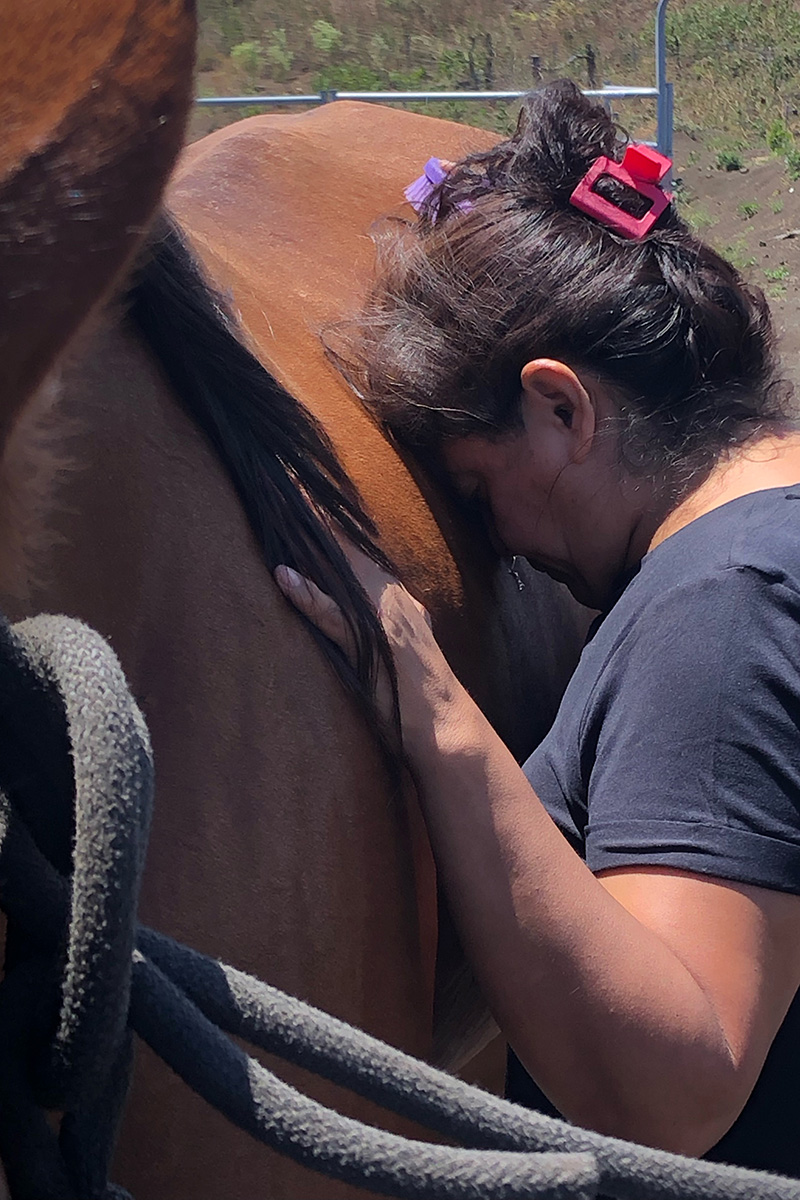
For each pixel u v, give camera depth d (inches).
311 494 36.8
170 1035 21.2
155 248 29.0
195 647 32.3
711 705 34.2
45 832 21.8
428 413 42.4
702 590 35.3
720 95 308.3
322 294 48.7
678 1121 33.8
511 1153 23.0
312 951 34.0
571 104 44.2
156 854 30.5
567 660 54.5
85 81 17.9
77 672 20.2
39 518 22.7
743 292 42.6
